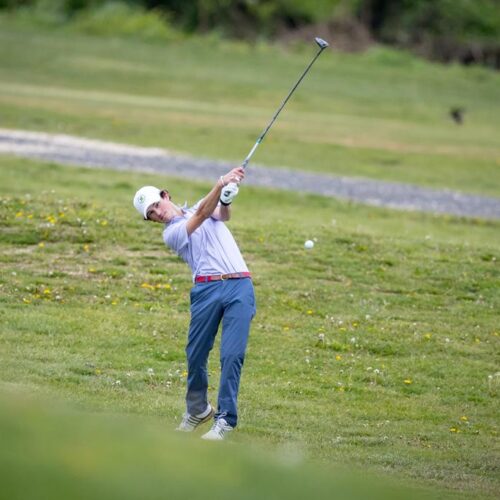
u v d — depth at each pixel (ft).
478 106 538.47
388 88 558.56
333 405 110.42
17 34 595.47
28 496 45.42
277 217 209.56
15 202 184.34
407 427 105.29
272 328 135.44
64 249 161.89
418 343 134.92
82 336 123.65
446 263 173.06
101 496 46.85
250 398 108.88
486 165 340.80
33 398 88.48
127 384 107.96
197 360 90.58
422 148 371.35
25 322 125.80
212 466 57.77
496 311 151.74
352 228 196.95
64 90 452.76
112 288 145.07
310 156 328.90
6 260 153.38
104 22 636.48
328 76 572.51
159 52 588.09
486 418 111.24
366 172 307.37
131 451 56.85
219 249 89.92
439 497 77.71
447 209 250.16
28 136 307.99
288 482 58.03
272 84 526.98
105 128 343.46
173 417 96.63
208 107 442.09
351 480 66.39
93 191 215.92
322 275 161.48
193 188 241.55
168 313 137.18
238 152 323.37
